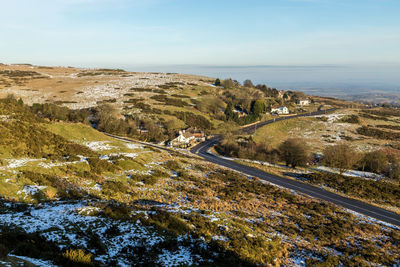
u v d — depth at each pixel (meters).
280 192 43.78
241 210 31.70
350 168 74.12
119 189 31.19
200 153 85.38
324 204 39.75
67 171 32.34
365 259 22.64
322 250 23.14
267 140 110.19
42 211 20.09
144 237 17.97
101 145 51.41
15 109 47.88
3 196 22.06
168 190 35.34
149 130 96.50
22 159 32.06
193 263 15.86
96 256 14.45
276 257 19.84
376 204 43.59
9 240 13.65
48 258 12.79
